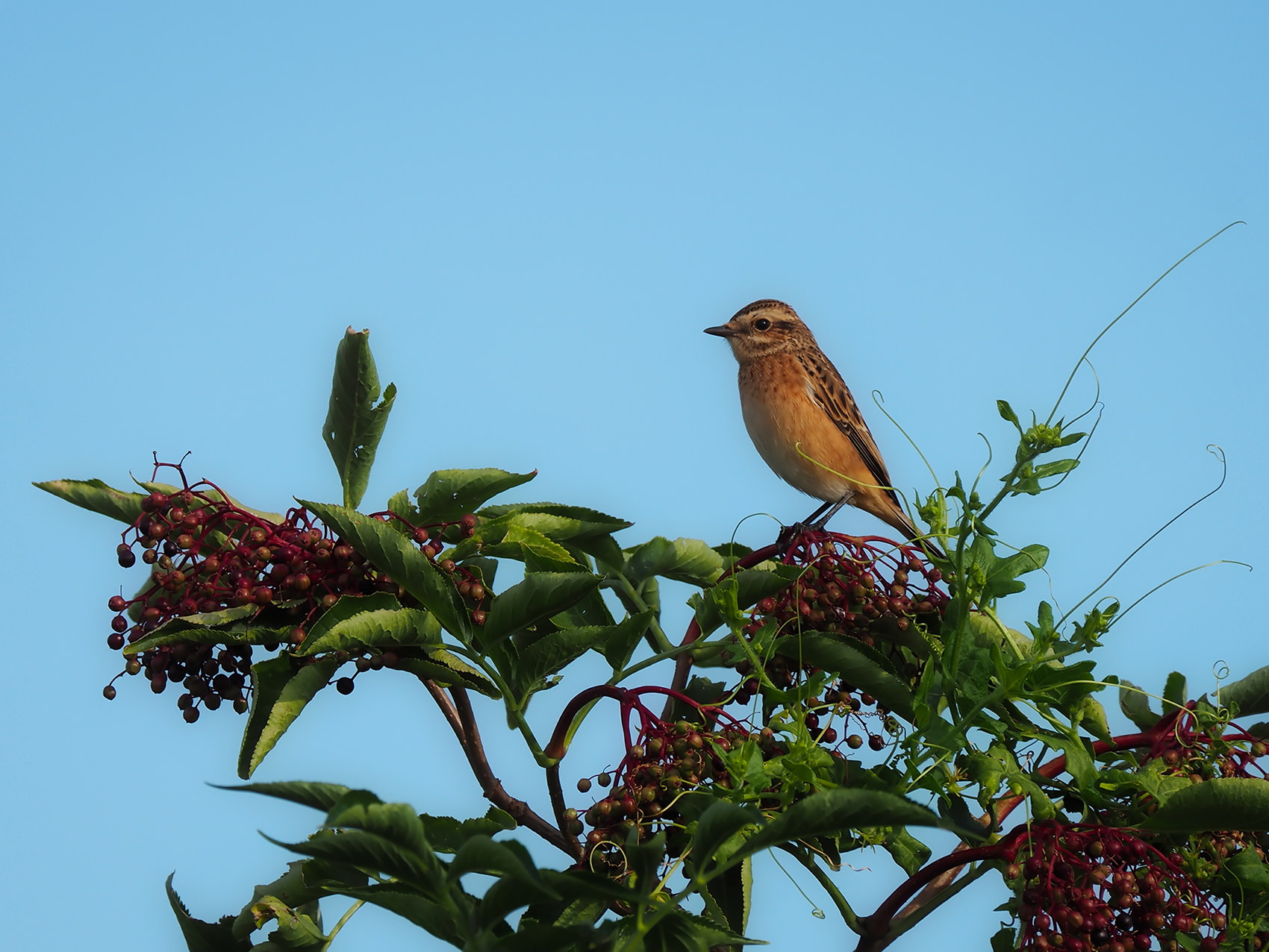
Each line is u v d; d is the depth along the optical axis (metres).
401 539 7.36
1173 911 6.91
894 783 7.52
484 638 7.72
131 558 7.71
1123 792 7.67
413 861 5.95
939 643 8.16
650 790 7.07
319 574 7.84
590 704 7.79
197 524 7.71
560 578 7.49
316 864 7.28
